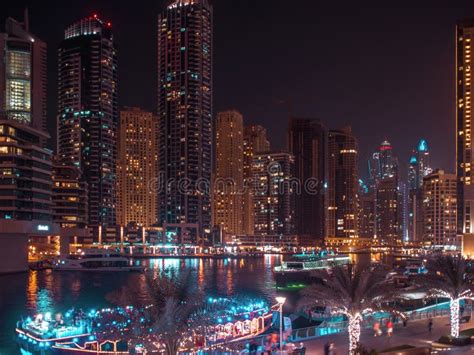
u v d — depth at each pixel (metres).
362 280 45.44
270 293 148.75
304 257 171.00
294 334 55.94
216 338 54.75
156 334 36.25
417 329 59.06
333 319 80.62
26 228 186.88
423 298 81.44
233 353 48.53
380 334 55.34
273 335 53.38
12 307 114.12
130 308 39.25
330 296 45.53
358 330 45.69
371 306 45.62
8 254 193.25
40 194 197.12
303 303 47.28
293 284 152.38
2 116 191.25
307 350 48.72
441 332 57.44
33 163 193.25
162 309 36.88
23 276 190.38
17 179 188.00
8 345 71.44
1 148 186.25
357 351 41.16
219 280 193.75
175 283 38.50
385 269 56.28
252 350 49.81
